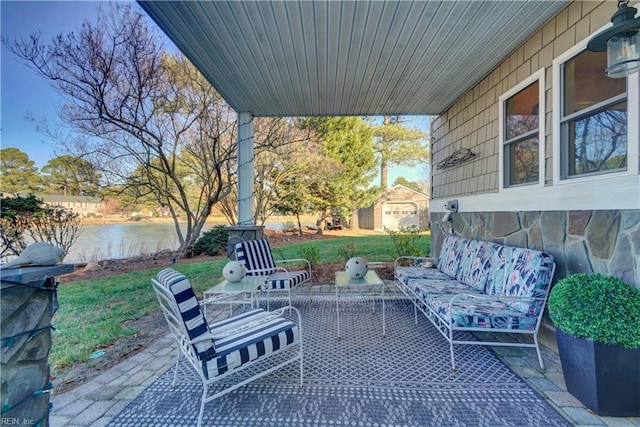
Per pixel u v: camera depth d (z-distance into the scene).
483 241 3.64
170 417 1.86
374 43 3.11
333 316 3.63
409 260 6.21
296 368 2.43
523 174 3.29
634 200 2.04
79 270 6.42
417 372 2.35
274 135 8.99
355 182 12.73
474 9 2.60
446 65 3.64
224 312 3.87
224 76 3.88
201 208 9.25
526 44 3.14
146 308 3.91
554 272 2.74
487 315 2.45
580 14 2.47
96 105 6.32
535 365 2.45
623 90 2.15
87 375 2.34
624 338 1.74
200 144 7.98
